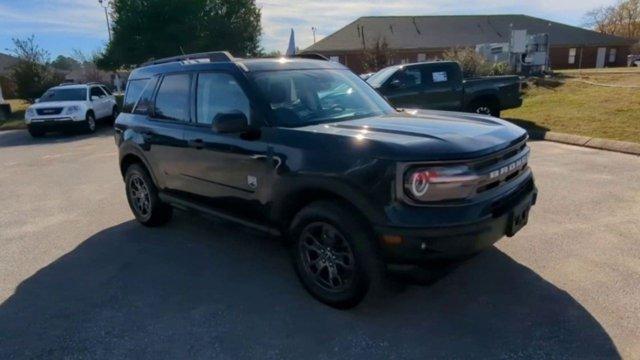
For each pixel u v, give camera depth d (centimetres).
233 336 307
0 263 445
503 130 339
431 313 322
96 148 1210
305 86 396
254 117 362
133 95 527
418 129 327
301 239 342
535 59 2258
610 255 395
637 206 511
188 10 2662
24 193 729
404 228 279
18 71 2469
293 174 327
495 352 277
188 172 435
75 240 500
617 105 1136
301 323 318
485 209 290
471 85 1101
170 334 312
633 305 318
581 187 591
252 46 3038
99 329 321
